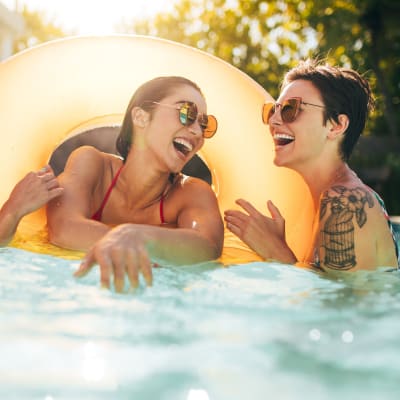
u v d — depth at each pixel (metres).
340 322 1.33
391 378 0.98
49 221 2.47
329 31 14.35
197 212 2.54
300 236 2.79
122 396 0.90
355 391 0.92
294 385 0.95
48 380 0.96
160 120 2.59
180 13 19.53
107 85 3.04
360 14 13.91
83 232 2.33
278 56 17.95
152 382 0.95
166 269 1.99
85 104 3.04
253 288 1.73
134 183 2.69
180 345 1.14
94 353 1.09
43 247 2.37
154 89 2.62
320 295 1.64
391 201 11.80
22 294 1.54
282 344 1.16
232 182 3.07
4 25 9.59
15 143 2.88
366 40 14.38
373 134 15.44
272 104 2.73
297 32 15.77
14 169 2.86
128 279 1.73
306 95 2.52
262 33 17.14
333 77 2.52
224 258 2.47
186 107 2.57
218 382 0.96
